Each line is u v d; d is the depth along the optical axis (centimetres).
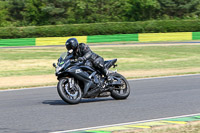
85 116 2317
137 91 3569
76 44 2738
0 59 8069
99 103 2848
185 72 5394
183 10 17388
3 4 17888
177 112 2438
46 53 9488
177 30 14262
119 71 5828
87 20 17262
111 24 14100
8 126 2034
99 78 2869
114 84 2931
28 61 7656
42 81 4694
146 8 17200
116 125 2011
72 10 17525
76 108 2612
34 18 17225
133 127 1928
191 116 2255
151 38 13325
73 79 2708
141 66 6562
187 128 1873
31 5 17025
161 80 4481
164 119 2167
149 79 4619
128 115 2345
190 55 8556
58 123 2105
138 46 11275
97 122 2130
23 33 13850
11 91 3731
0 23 16975
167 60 7600
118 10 17700
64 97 2647
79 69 2720
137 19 17375
